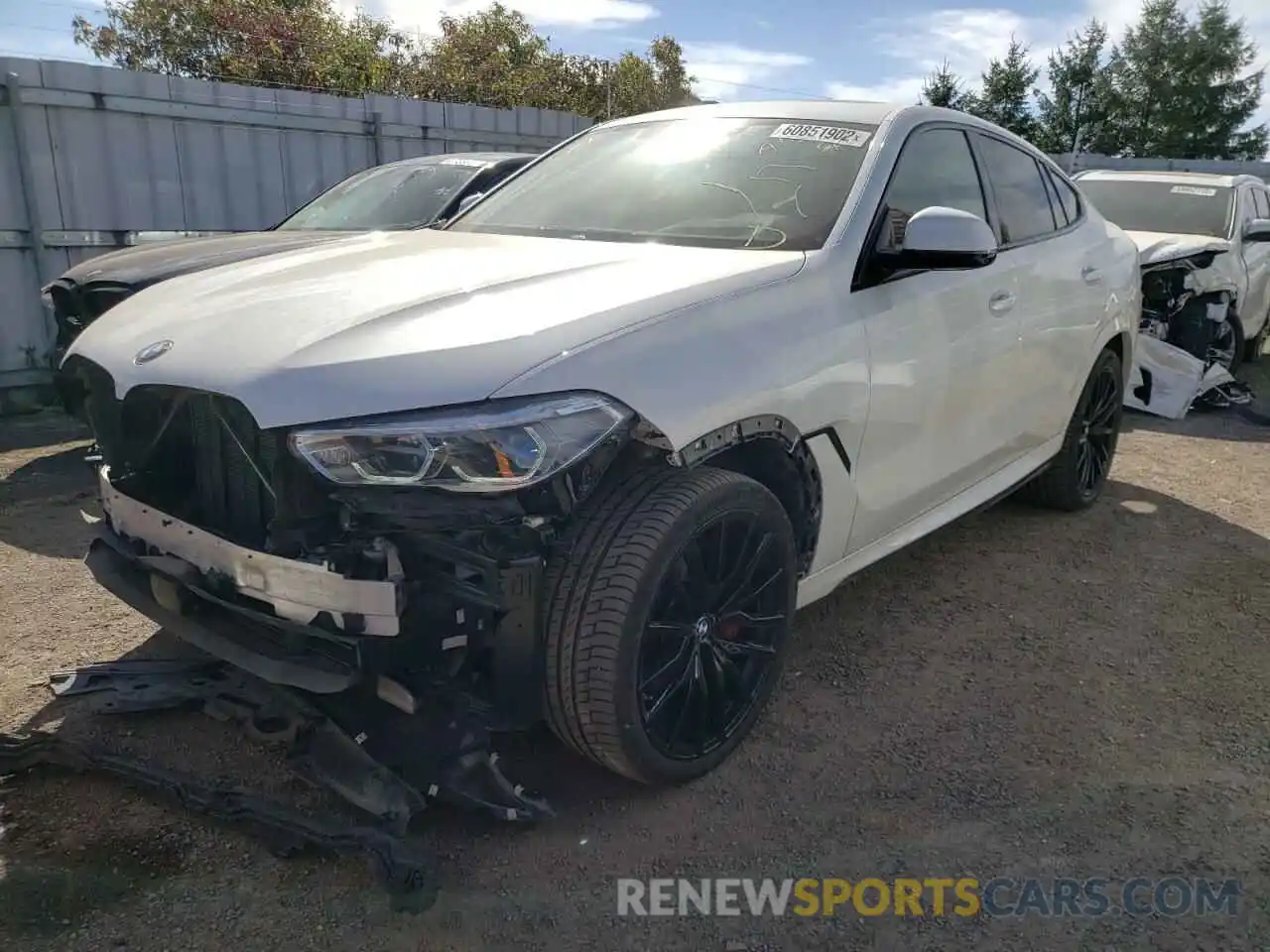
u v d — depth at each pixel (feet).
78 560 13.39
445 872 7.48
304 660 7.36
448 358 6.92
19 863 7.38
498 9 95.66
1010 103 124.98
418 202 20.99
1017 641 11.65
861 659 11.06
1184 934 7.14
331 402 6.73
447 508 6.64
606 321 7.54
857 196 10.02
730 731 8.75
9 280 24.17
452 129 33.83
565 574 7.42
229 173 28.30
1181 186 30.04
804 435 8.74
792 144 10.96
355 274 8.80
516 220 11.25
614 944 6.88
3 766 8.20
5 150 23.70
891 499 10.46
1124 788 8.81
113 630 11.22
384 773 7.27
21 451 19.58
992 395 11.99
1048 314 13.10
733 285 8.49
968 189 12.07
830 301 9.14
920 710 10.03
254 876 7.38
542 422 6.79
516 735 9.19
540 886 7.39
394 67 84.07
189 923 6.88
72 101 24.63
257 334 7.49
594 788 8.54
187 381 7.29
